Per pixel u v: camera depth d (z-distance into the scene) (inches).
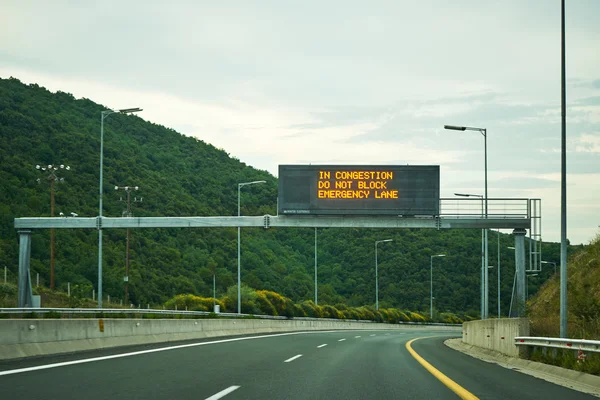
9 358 612.4
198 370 585.6
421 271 5191.9
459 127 1780.3
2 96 5403.5
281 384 502.3
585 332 878.4
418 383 536.1
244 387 475.2
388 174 1493.6
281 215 1510.8
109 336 868.0
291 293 4397.1
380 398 439.5
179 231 4660.4
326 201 1493.6
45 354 678.5
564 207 843.4
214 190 6107.3
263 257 4889.3
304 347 1034.7
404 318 4313.5
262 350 911.0
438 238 5502.0
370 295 4990.2
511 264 5007.4
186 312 1918.1
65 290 3191.4
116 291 3479.3
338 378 560.4
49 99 6481.3
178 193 5364.2
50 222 1637.6
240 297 2682.1
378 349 1054.4
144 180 5216.5
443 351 1108.5
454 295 5032.0
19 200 3757.4
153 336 1036.5
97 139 5659.5
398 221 1497.3
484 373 656.4
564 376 638.5
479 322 1183.6
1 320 619.5
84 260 3580.2
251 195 6190.9
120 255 3841.0
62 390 422.3
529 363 765.9
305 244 5551.2
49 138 4911.4
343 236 5654.5
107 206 4367.6
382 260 5310.0
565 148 866.8
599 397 482.3
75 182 4441.4
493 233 5595.5
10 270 3125.0
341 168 1499.8
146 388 448.8
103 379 489.1
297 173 1503.4
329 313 3503.9
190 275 4131.4
